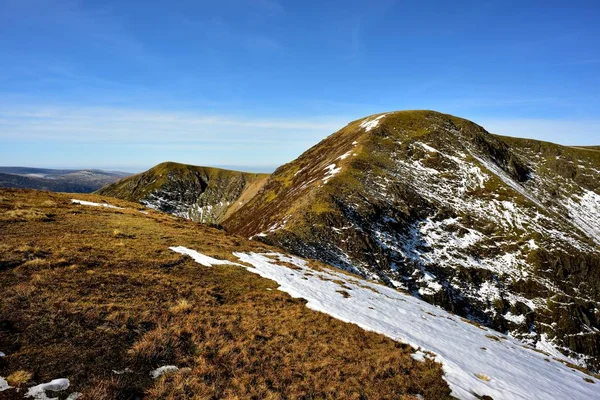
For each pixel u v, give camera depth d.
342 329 18.34
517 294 66.56
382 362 15.30
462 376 15.53
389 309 25.44
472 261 71.56
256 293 21.14
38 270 16.20
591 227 97.69
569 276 71.25
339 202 75.69
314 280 28.03
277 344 15.01
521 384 16.66
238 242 36.97
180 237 30.62
